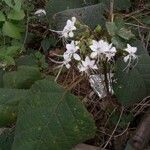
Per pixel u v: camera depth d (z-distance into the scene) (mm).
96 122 348
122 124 337
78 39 326
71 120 300
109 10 394
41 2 470
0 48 394
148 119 326
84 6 414
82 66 314
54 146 295
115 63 332
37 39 436
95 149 324
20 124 300
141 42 351
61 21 386
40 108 305
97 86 352
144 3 439
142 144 315
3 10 402
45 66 389
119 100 329
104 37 332
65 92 310
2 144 322
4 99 321
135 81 330
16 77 345
